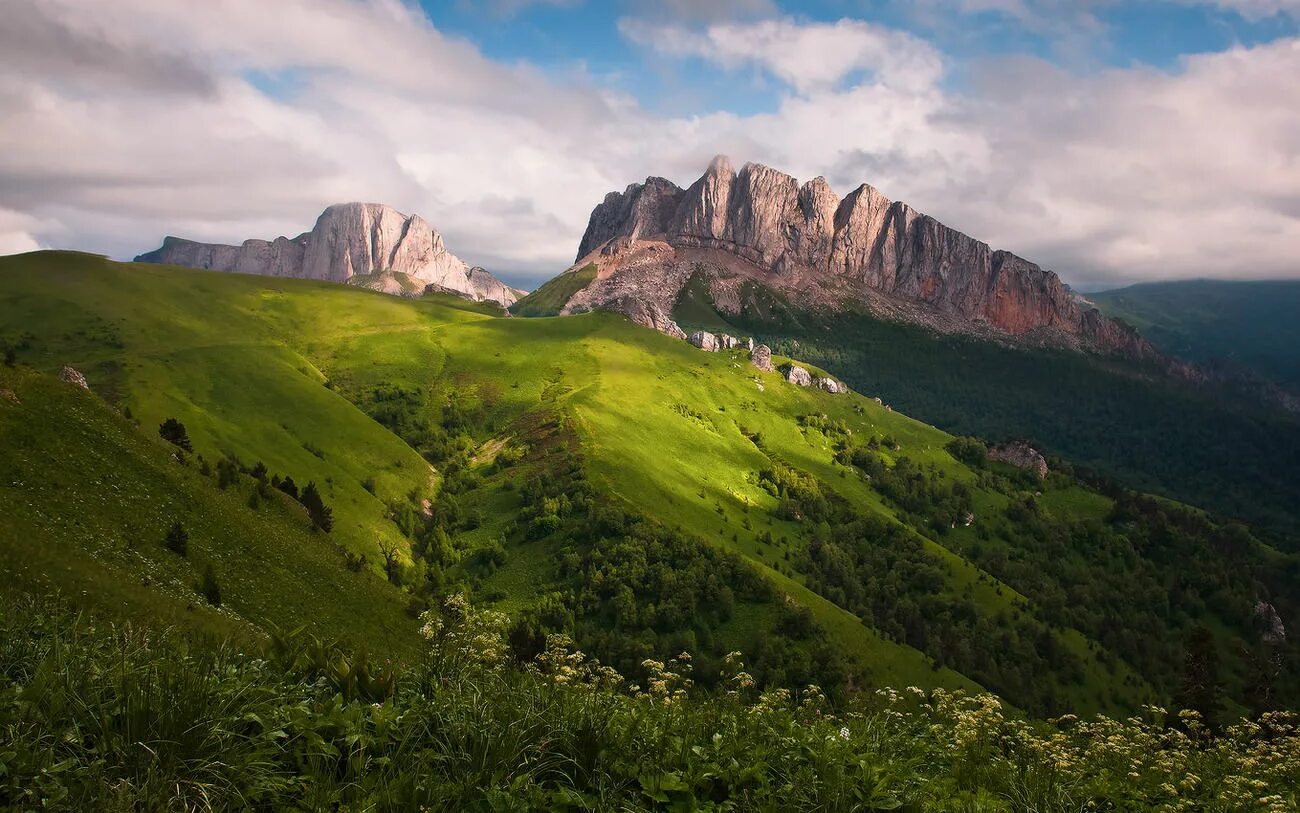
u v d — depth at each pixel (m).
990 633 174.12
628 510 178.75
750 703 14.10
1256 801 12.26
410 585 138.12
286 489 135.00
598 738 9.80
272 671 10.48
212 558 69.12
